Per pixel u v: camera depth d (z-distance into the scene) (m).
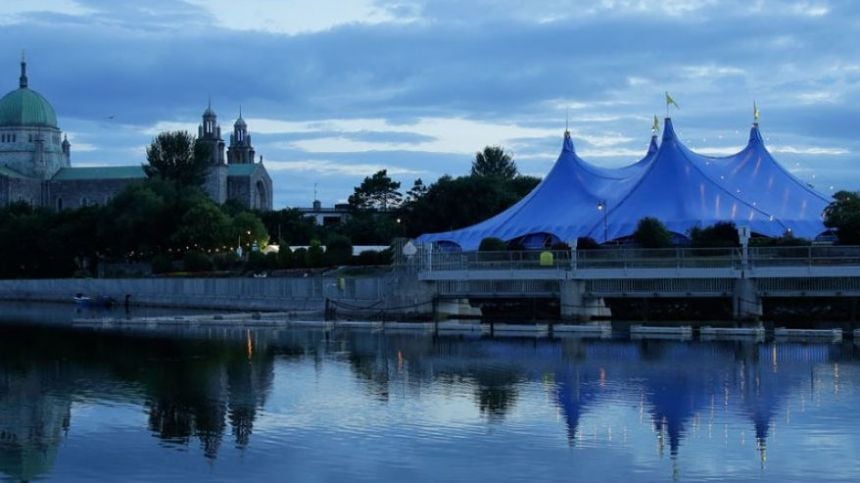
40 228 163.75
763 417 41.47
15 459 36.22
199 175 198.25
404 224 173.00
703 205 92.06
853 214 87.56
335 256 117.62
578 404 44.50
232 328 83.69
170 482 33.22
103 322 90.88
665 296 76.12
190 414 43.31
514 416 42.12
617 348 63.69
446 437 38.47
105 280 131.38
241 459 35.78
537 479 32.94
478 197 159.38
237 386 50.44
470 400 45.72
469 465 34.56
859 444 36.91
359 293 91.94
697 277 74.12
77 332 83.06
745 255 73.25
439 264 83.75
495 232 100.38
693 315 83.00
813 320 78.94
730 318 82.19
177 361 60.56
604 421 41.03
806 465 34.25
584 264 77.50
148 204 155.38
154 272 140.12
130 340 74.50
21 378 54.09
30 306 129.62
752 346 63.84
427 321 83.56
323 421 41.50
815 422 40.41
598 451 36.28
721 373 52.62
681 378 51.16
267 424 41.12
